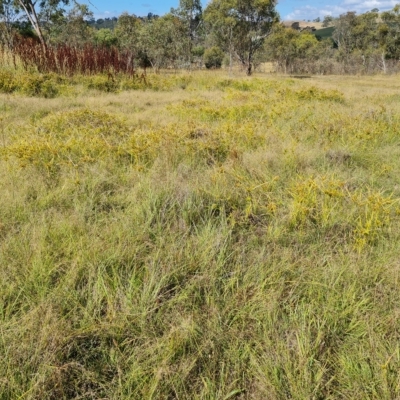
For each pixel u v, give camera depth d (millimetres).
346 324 1967
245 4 24062
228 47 26453
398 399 1558
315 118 6344
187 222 2908
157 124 5984
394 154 4645
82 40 28953
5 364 1634
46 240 2541
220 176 3484
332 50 40625
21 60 11961
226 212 3135
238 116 6703
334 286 2174
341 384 1662
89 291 2082
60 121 5586
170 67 31109
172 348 1761
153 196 3123
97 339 1857
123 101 8727
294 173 3918
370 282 2264
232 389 1640
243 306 2066
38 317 1883
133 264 2354
